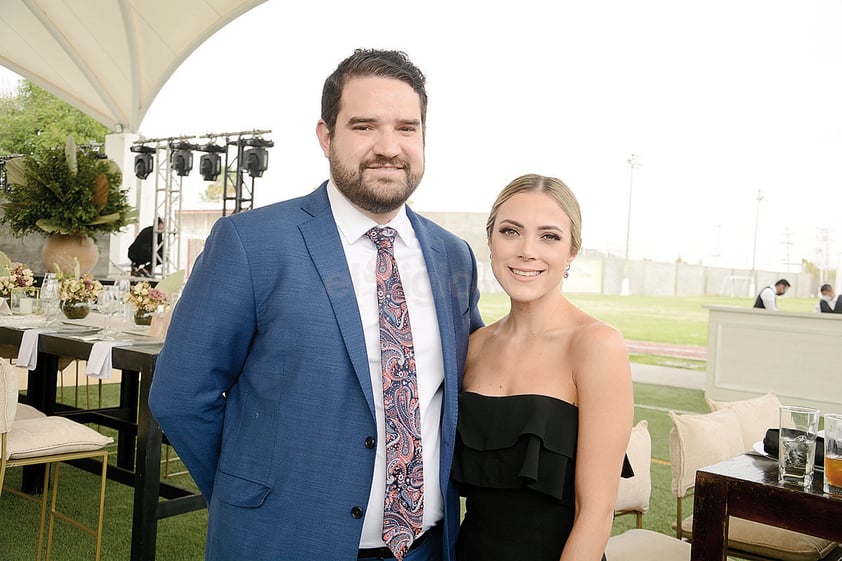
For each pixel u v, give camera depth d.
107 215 6.22
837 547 2.63
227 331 1.54
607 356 1.54
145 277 10.42
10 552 3.19
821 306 9.67
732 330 8.16
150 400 1.61
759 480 2.06
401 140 1.57
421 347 1.64
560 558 1.53
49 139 25.08
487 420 1.63
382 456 1.55
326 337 1.53
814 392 7.65
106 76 13.09
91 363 3.19
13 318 4.17
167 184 11.96
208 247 1.61
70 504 3.89
